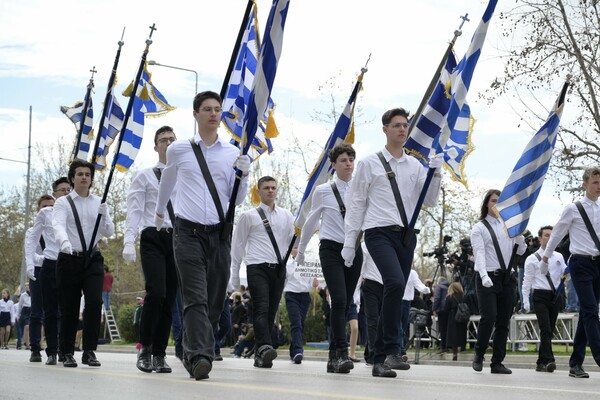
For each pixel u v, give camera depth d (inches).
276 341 912.3
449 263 775.1
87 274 430.3
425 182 369.1
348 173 433.4
